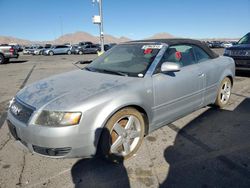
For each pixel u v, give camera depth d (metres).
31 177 2.96
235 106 5.29
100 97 2.89
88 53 36.88
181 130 4.18
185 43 4.28
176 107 3.84
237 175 2.90
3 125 4.62
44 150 2.77
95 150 2.88
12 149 3.64
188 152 3.45
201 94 4.34
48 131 2.67
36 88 3.33
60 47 37.16
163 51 3.79
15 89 8.21
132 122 3.25
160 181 2.84
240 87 7.04
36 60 23.25
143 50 3.97
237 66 8.20
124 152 3.24
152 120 3.50
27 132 2.79
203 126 4.31
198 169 3.04
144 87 3.30
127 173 3.01
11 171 3.08
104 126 2.90
